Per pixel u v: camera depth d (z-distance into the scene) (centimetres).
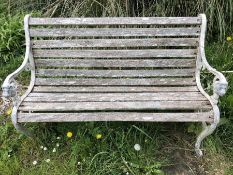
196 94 123
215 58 159
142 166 121
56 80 130
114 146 128
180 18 125
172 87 128
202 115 113
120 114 114
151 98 120
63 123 136
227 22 168
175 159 127
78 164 123
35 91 126
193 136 133
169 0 163
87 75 131
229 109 135
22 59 167
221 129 133
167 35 126
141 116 114
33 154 129
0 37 170
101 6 164
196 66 129
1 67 166
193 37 132
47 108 116
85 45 128
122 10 163
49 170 123
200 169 124
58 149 129
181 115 113
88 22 125
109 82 130
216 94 111
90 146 127
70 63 130
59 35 127
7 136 134
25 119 114
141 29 126
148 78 130
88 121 121
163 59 128
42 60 130
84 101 119
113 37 138
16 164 124
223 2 160
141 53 128
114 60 129
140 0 166
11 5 186
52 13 168
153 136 132
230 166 124
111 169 121
